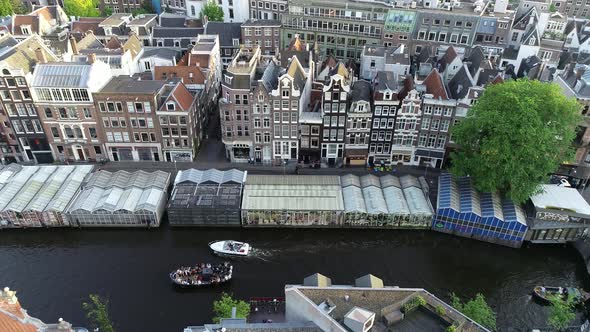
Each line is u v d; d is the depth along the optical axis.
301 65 98.88
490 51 111.06
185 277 67.19
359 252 74.38
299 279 68.94
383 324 43.56
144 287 67.00
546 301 65.62
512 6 145.88
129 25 128.50
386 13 120.62
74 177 83.25
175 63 113.81
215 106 116.12
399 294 46.28
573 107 71.50
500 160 72.19
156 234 76.88
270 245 75.06
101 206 75.62
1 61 83.50
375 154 93.12
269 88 88.00
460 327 42.56
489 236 75.88
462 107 84.38
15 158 95.50
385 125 88.81
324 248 74.88
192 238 76.12
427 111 86.19
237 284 67.69
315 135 90.81
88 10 153.25
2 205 76.06
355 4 122.69
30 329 40.00
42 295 65.44
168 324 61.56
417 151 91.38
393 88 86.12
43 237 76.31
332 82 83.75
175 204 76.00
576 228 73.75
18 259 71.81
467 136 76.19
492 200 77.06
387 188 81.88
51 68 86.81
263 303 62.62
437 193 81.56
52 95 86.38
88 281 67.75
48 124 90.00
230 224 77.94
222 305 56.09
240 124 90.00
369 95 90.62
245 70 89.19
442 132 88.38
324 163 94.31
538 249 75.50
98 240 75.69
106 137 91.75
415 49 122.06
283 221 77.62
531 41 108.69
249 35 127.38
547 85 72.62
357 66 125.38
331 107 86.62
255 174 90.81
